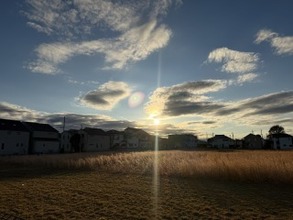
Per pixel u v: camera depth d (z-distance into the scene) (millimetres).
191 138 119062
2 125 63781
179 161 26156
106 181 17266
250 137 108375
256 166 16984
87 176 20172
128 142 99500
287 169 15906
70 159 32312
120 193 13000
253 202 10953
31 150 68062
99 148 86312
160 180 17703
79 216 8914
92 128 89500
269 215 8969
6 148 62250
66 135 85625
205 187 14844
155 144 112062
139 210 9719
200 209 9820
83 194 12727
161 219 8617
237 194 12711
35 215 9023
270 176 16078
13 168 28047
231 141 113250
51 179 18406
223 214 9141
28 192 13234
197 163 20344
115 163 28297
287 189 14016
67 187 14844
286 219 8508
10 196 12234
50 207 10125
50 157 38031
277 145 101500
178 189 14164
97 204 10641
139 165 25500
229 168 17547
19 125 68188
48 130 73250
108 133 94688
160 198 11805
